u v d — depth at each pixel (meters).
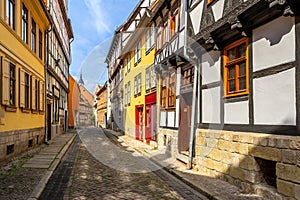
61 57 20.39
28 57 9.77
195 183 5.77
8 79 7.32
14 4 8.27
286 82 4.46
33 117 10.44
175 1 9.02
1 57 6.90
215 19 6.14
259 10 4.75
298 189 4.12
